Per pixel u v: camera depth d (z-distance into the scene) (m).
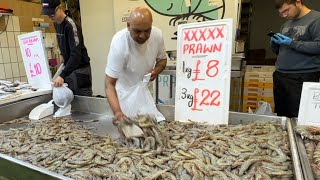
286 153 0.97
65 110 1.72
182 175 0.86
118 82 1.46
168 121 1.46
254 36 4.05
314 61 1.86
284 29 2.04
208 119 1.33
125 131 1.14
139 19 1.15
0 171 1.04
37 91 1.79
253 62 3.88
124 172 0.89
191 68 1.36
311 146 1.01
